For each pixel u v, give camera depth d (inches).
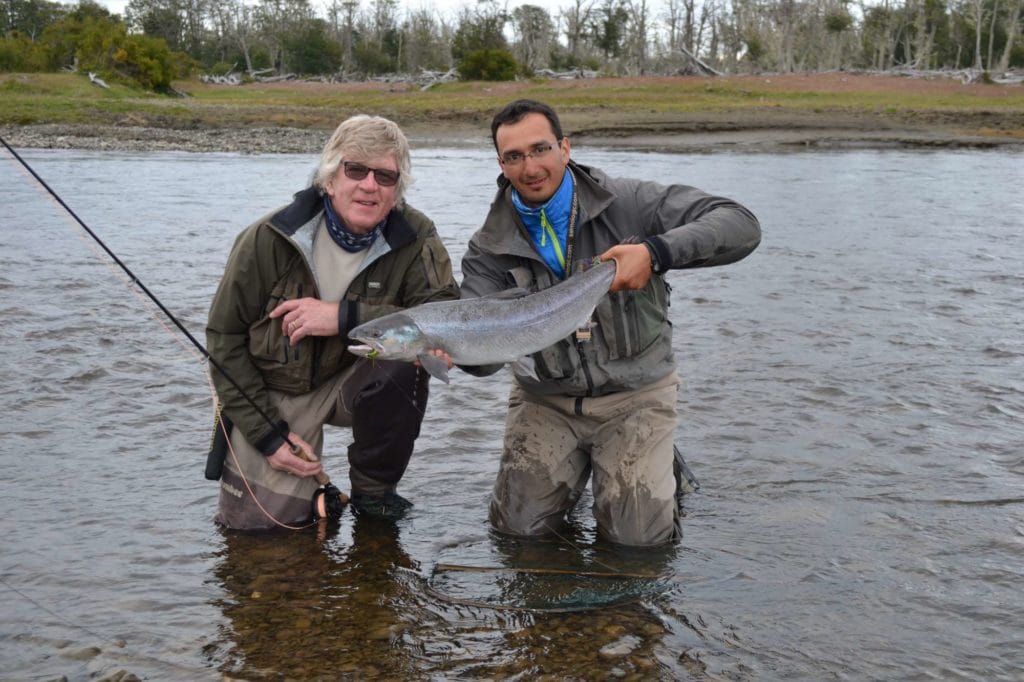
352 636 135.5
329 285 164.9
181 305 333.7
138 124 1486.2
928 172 946.1
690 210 158.9
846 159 1127.0
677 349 289.7
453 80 2886.3
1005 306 345.4
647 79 2600.9
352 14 4584.2
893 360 274.8
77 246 446.9
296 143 1306.6
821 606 143.6
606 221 162.9
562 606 144.5
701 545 165.0
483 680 124.1
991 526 170.1
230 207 615.5
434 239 170.1
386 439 173.0
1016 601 144.0
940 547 162.4
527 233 162.4
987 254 457.1
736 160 1101.1
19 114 1445.6
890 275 405.1
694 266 154.1
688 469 188.7
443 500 186.2
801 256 453.7
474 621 140.4
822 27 4618.6
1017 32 4028.1
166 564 156.3
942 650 130.9
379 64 4128.9
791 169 977.5
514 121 153.9
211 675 124.3
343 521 176.6
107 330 296.5
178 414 226.4
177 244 463.2
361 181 157.2
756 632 136.5
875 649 131.3
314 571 155.9
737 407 235.6
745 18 4724.4
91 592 145.7
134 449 204.8
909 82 2506.2
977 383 251.6
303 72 3937.0
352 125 157.8
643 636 135.9
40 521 169.3
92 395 236.8
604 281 148.7
